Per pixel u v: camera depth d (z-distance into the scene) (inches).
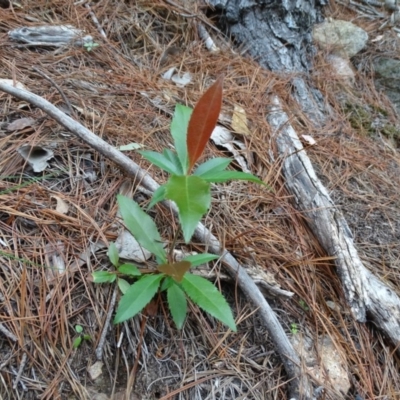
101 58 23.8
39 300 14.4
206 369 15.0
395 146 28.2
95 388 13.9
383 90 33.3
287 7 28.5
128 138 19.7
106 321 14.5
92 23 25.6
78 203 16.8
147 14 27.8
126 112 20.9
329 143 24.7
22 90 16.9
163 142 20.4
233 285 16.8
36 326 14.0
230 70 27.0
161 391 14.3
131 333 14.7
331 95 29.4
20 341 13.6
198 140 12.8
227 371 15.2
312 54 31.2
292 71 28.7
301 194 20.2
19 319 13.9
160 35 27.9
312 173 20.7
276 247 18.6
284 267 18.0
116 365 14.3
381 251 20.6
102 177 17.9
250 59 28.7
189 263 13.1
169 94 23.1
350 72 32.1
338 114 28.0
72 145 18.4
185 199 11.3
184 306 14.2
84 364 14.1
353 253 18.6
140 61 25.6
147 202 17.3
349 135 26.4
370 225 21.5
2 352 13.4
